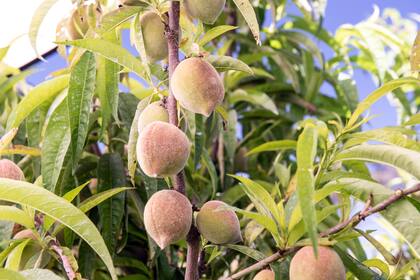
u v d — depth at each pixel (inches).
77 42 32.8
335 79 61.5
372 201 31.8
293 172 56.1
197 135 41.0
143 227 44.9
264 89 60.2
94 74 36.6
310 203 25.2
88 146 47.9
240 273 30.4
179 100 30.7
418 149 33.0
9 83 49.1
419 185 30.2
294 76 58.9
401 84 31.7
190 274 30.4
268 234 45.9
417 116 33.2
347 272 34.3
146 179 37.0
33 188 29.8
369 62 67.6
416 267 38.6
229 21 60.2
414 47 34.9
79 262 37.8
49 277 28.0
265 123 57.9
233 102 56.2
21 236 32.9
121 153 46.4
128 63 33.6
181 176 31.0
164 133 29.8
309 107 60.4
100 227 40.8
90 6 37.0
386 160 32.2
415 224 30.0
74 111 36.0
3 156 43.5
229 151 50.3
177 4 32.1
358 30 61.8
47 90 39.5
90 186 45.3
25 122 44.9
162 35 32.8
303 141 26.1
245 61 57.6
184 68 30.4
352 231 31.9
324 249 28.3
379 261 33.2
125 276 42.4
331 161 33.3
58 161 36.1
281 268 30.6
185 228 29.3
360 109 32.9
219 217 30.2
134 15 32.8
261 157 57.8
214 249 33.6
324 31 66.1
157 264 40.3
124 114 42.0
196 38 33.7
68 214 29.7
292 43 65.6
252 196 34.0
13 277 27.4
